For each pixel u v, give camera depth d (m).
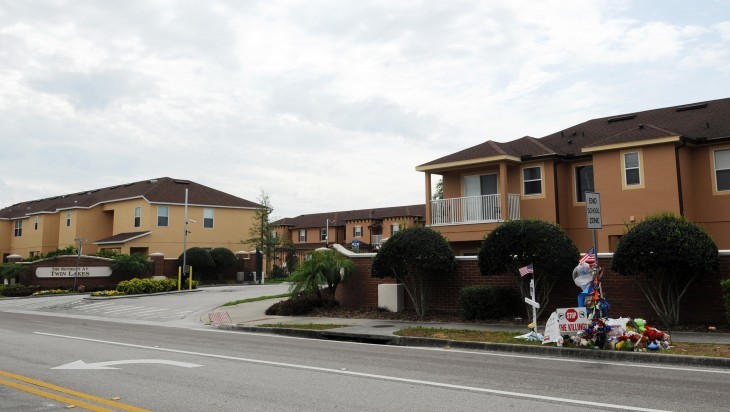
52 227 51.03
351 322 16.67
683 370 9.33
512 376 8.84
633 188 19.97
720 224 19.47
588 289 11.84
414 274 17.67
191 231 44.44
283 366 9.82
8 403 7.11
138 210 43.50
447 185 24.84
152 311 22.39
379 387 8.00
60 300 27.77
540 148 22.92
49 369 9.48
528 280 15.55
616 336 10.95
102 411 6.71
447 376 8.84
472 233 22.77
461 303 16.28
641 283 14.39
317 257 20.08
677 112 22.97
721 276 13.51
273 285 37.81
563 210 22.52
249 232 46.78
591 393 7.56
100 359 10.61
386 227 58.78
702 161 19.98
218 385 8.14
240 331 16.17
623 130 23.08
